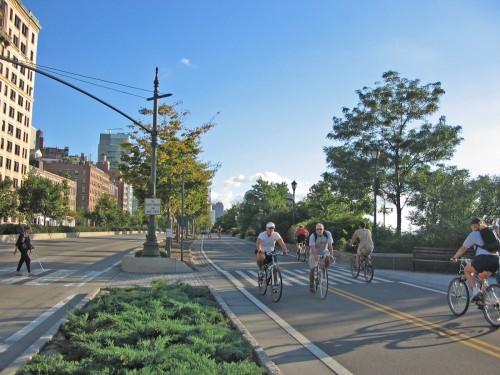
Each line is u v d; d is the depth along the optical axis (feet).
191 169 97.30
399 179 103.76
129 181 92.02
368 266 48.93
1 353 20.49
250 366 16.42
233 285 45.98
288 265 73.36
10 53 254.06
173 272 58.44
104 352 16.90
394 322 27.58
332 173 114.01
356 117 107.55
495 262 26.32
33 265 67.41
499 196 104.27
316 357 20.18
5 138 255.70
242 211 244.42
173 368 15.48
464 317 28.94
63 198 228.22
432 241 67.87
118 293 32.99
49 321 27.45
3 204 180.24
